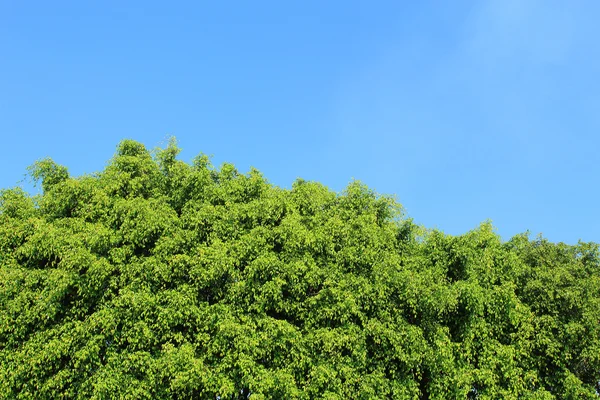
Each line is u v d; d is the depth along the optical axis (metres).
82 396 15.66
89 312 17.12
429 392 18.12
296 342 16.64
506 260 20.86
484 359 18.78
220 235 18.72
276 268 17.58
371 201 21.86
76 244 17.48
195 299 17.19
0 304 16.88
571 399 19.23
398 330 17.58
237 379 16.17
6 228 18.83
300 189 21.78
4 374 15.92
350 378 16.45
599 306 20.16
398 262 19.12
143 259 17.83
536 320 20.31
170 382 15.70
